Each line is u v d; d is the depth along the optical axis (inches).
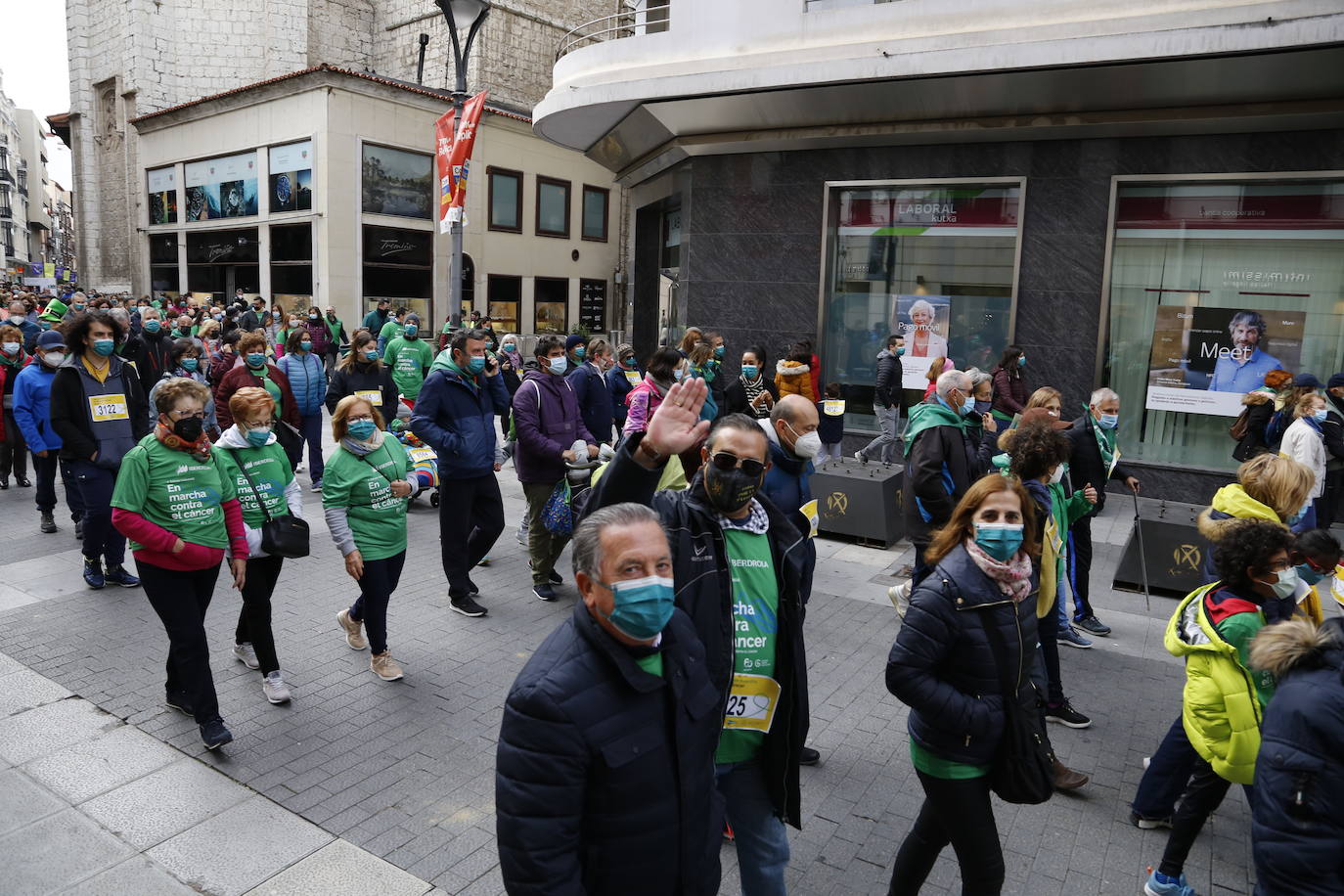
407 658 222.2
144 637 233.1
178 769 169.2
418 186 952.9
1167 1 361.1
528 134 1048.2
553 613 256.1
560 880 76.6
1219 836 154.4
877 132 448.1
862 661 227.1
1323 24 330.0
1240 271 402.3
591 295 1159.0
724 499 109.7
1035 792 111.0
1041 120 415.8
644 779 80.6
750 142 478.6
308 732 184.2
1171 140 401.4
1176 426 421.7
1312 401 298.5
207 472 175.0
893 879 123.8
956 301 457.1
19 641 229.1
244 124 956.6
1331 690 90.7
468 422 249.4
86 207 1300.4
